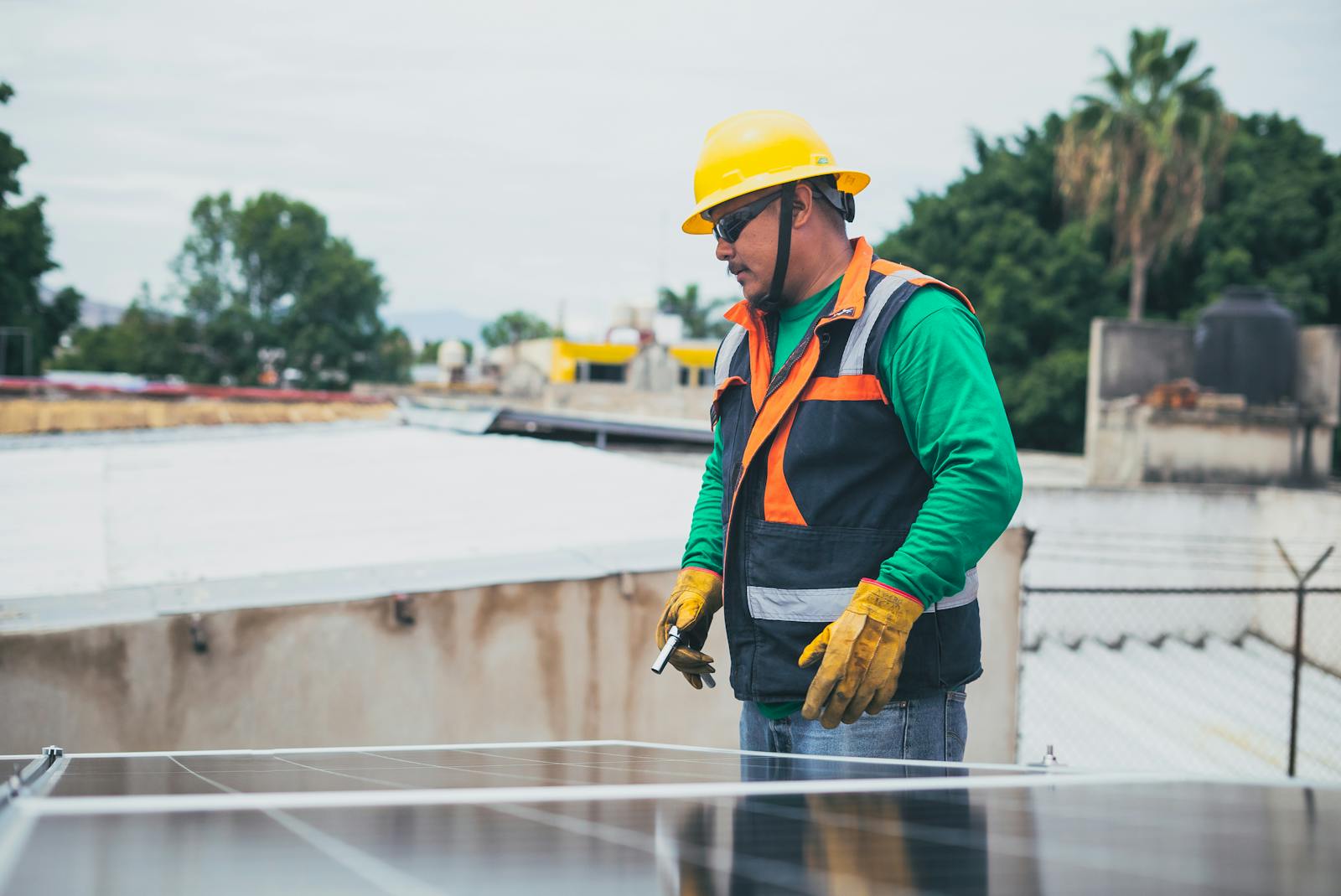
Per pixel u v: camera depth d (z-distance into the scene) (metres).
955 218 40.84
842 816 0.98
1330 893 0.55
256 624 5.88
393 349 66.12
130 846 0.74
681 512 8.07
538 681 6.39
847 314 2.15
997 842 0.79
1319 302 36.50
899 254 40.66
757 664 2.27
